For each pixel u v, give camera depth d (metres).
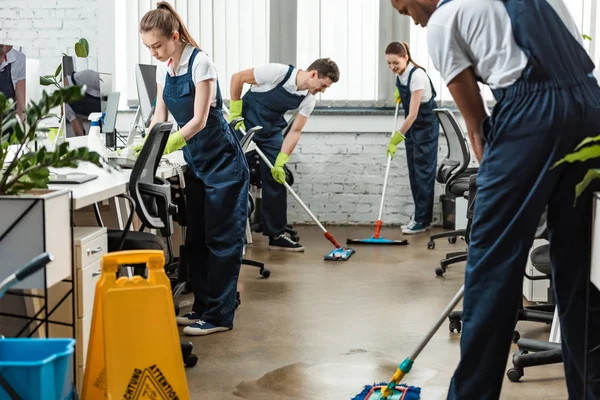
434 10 2.40
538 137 2.14
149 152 3.05
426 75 6.38
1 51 3.21
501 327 2.24
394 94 6.70
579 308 2.26
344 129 6.84
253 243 6.19
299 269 5.18
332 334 3.68
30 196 2.24
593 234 2.14
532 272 4.10
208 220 3.66
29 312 2.61
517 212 2.19
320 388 2.95
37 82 3.52
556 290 2.29
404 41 6.72
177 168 3.72
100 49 6.80
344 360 3.29
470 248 2.28
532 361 2.99
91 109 4.13
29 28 6.88
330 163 6.96
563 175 2.20
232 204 3.65
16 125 2.14
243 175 3.68
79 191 2.66
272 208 5.84
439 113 5.63
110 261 2.27
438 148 6.91
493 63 2.20
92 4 6.84
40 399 1.84
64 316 2.61
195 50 3.51
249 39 6.73
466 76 2.25
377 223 6.20
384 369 3.18
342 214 7.02
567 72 2.15
